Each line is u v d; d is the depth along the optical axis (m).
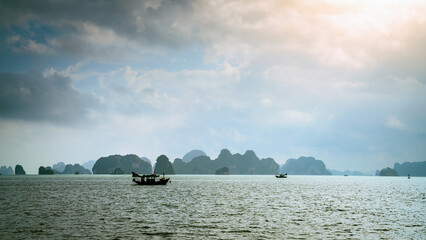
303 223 43.94
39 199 74.06
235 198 79.56
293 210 57.25
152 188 118.62
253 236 35.94
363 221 45.81
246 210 56.62
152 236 35.53
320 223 44.00
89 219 45.62
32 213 51.09
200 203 66.75
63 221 43.91
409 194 100.12
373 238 35.44
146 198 77.06
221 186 142.25
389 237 35.94
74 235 35.62
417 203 70.88
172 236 35.62
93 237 34.81
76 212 52.47
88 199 74.19
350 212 54.97
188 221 44.66
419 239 35.06
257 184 170.62
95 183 168.62
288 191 111.12
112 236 35.34
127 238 34.53
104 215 49.38
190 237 35.25
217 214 51.38
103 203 65.62
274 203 68.75
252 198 80.38
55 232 37.00
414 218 48.78
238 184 167.50
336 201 74.56
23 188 119.31
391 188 140.25
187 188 121.25
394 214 52.94
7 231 37.34
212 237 35.34
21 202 67.12
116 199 74.25
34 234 35.97
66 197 79.31
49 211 53.47
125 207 59.06
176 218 47.06
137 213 51.59
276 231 38.56
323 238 35.25
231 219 46.62
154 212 52.91
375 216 50.59
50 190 107.00
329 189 127.06
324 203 69.75
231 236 35.88
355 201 74.94
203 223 43.22
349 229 40.03
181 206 61.22
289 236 36.06
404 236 36.44
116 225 41.34
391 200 78.06
